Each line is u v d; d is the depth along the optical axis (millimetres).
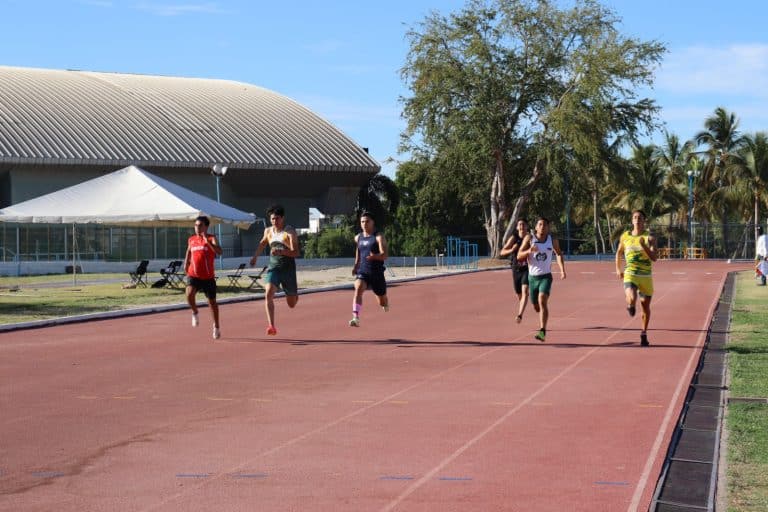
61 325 18469
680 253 72688
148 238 55438
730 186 72938
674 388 10523
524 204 61000
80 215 31375
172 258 56312
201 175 63750
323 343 15266
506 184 61219
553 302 24422
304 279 36406
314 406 9648
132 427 8664
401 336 16266
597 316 20016
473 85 57344
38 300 24828
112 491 6520
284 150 66312
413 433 8297
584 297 26391
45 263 47625
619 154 60812
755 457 7262
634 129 58250
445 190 62312
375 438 8102
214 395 10359
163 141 62594
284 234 15570
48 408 9633
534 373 11805
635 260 14297
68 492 6508
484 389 10617
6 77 67000
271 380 11406
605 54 54844
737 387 10469
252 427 8617
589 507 6039
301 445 7863
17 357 13656
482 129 56625
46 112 61844
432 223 72625
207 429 8539
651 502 6125
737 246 72250
